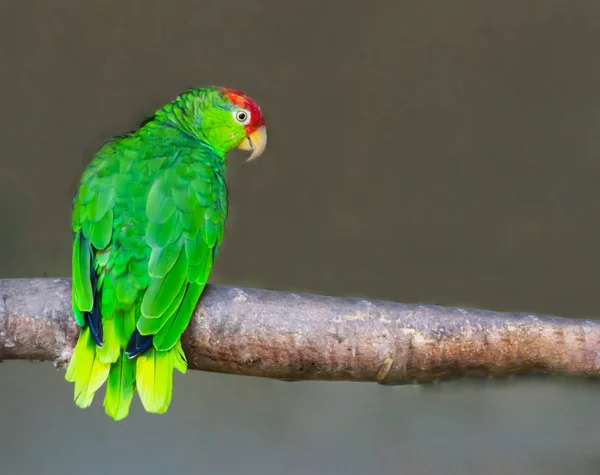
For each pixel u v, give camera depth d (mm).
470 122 9859
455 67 9641
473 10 9367
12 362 9539
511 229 10273
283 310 5441
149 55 9438
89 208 5469
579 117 9820
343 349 5449
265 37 9469
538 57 9586
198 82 9547
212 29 9383
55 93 9453
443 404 9281
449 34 9484
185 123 6742
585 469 8547
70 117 9531
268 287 10359
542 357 5551
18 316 5285
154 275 5234
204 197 5664
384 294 10477
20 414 9383
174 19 9305
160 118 6637
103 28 9258
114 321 5129
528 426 8914
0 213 9680
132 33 9312
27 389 9484
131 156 5801
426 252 10359
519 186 10117
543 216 10195
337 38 9508
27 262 9789
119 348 5059
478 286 10508
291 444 9383
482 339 5504
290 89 9695
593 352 5535
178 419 9398
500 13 9391
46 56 9320
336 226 10227
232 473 9227
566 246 10305
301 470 9266
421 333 5492
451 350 5504
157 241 5340
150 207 5453
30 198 9703
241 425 9445
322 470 9234
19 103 9453
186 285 5328
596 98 9719
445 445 9164
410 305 5602
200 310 5395
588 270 10344
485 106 9789
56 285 5402
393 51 9562
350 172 10047
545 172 10047
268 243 10266
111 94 9508
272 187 10078
